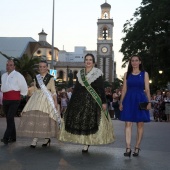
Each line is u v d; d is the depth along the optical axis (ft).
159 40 113.70
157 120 62.75
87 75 22.21
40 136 22.99
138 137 21.52
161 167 17.98
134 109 21.18
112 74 355.56
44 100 23.58
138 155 21.36
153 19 115.44
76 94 22.29
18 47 143.02
